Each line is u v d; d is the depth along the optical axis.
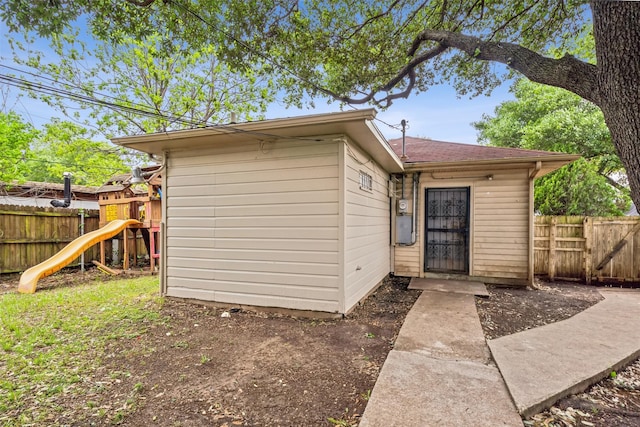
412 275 6.92
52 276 7.07
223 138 4.15
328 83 6.91
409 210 6.94
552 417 2.02
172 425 1.89
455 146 7.72
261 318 3.99
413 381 2.34
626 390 2.38
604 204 9.65
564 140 10.71
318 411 2.04
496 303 4.81
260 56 5.23
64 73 9.79
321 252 3.97
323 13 5.45
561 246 6.62
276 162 4.19
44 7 2.91
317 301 3.98
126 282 6.30
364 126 3.58
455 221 6.88
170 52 4.89
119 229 7.55
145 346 3.07
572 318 3.97
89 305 4.46
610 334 3.37
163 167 4.81
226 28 4.71
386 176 6.59
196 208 4.63
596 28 2.35
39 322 3.72
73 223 8.34
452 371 2.51
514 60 3.55
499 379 2.38
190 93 11.76
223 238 4.46
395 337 3.35
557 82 2.97
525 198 6.15
